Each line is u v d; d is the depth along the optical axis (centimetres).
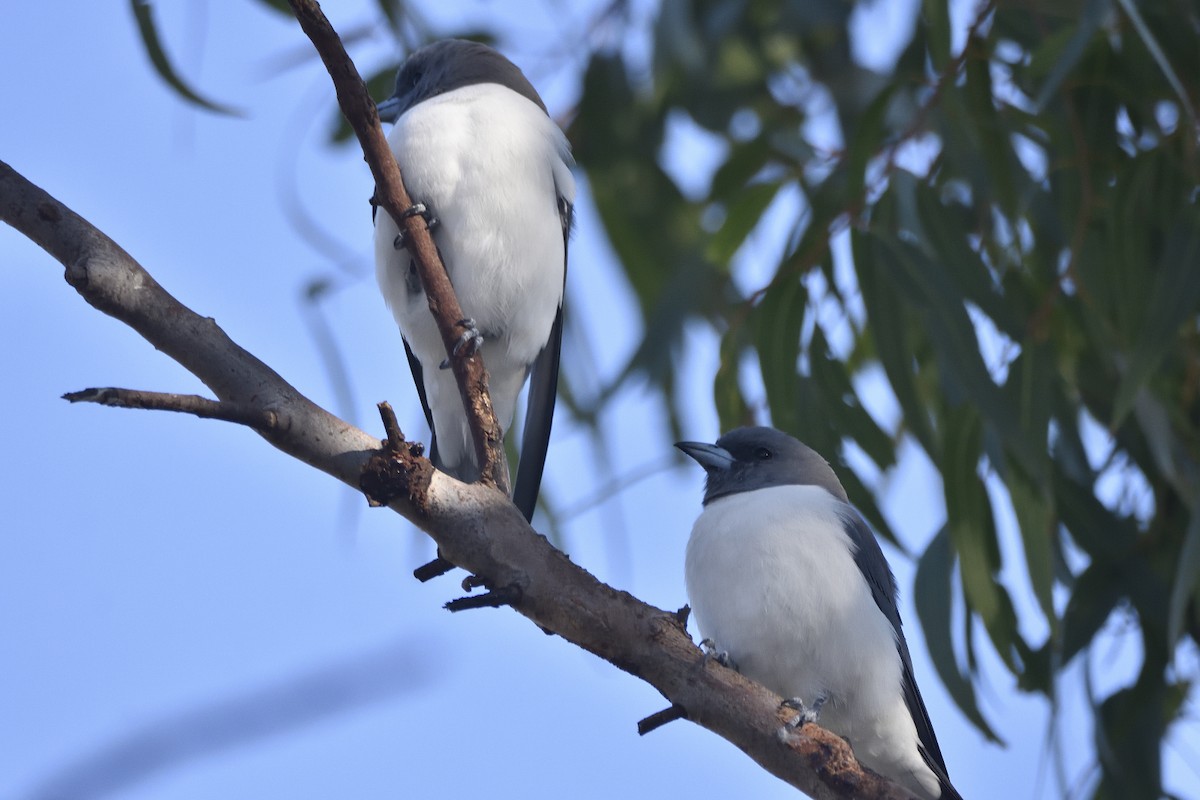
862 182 893
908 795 540
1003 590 885
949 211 855
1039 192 930
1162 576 892
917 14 1008
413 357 982
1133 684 873
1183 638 875
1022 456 795
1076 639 866
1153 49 746
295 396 523
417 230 637
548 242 877
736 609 767
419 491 531
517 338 884
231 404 511
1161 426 843
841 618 758
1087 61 921
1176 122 924
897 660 776
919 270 839
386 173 629
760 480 871
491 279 855
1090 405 947
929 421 864
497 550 539
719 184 1120
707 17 1096
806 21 1091
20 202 504
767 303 914
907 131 888
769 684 773
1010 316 839
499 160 855
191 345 511
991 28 951
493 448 622
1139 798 852
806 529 773
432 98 909
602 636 548
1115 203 870
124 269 507
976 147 874
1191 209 782
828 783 541
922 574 862
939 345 822
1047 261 934
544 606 541
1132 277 863
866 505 900
